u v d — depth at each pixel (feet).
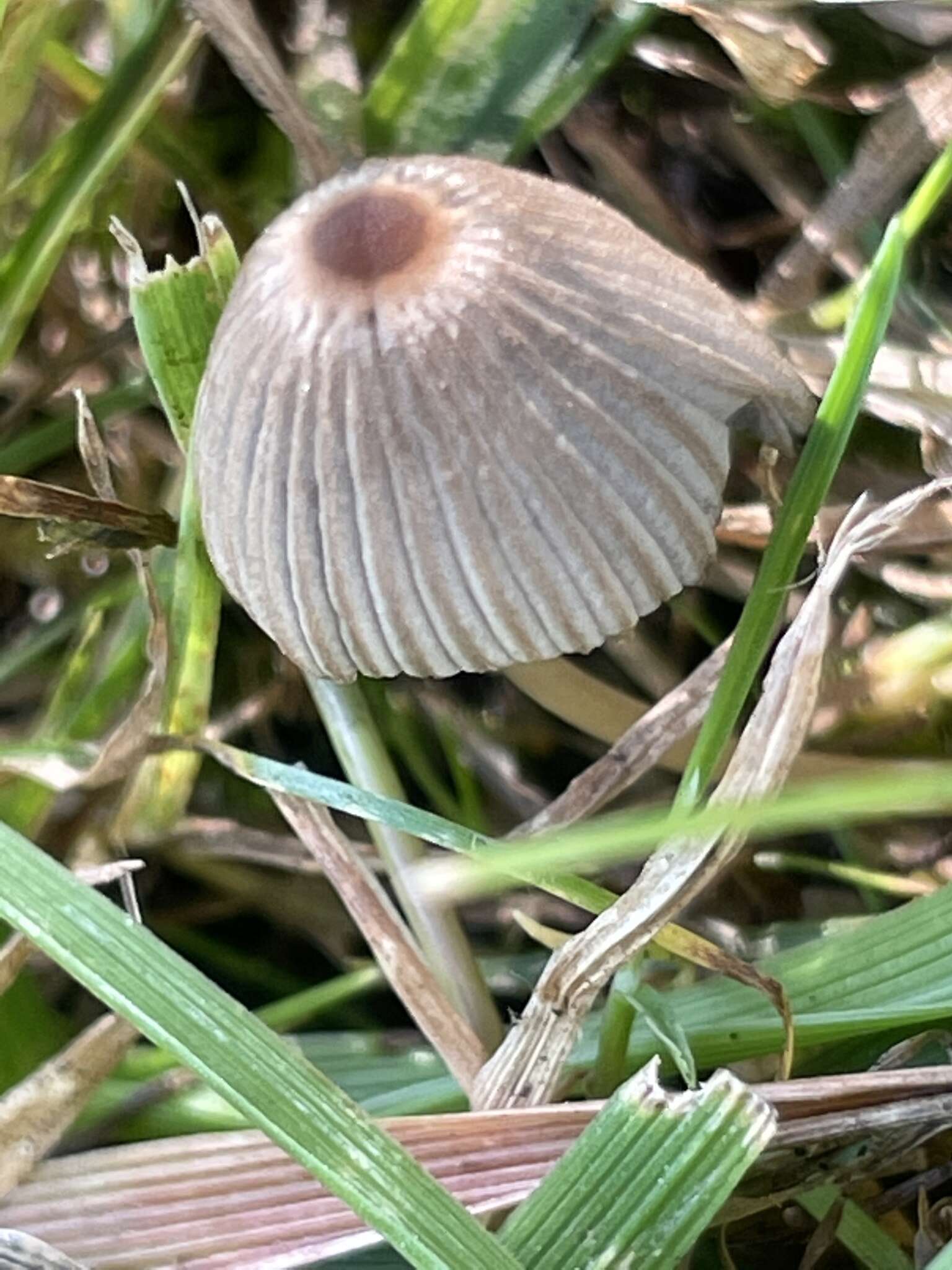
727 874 0.17
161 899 0.17
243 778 0.17
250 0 0.16
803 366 0.16
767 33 0.16
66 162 0.16
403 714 0.17
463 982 0.15
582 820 0.15
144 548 0.15
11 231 0.17
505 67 0.16
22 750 0.15
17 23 0.15
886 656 0.16
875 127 0.16
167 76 0.16
